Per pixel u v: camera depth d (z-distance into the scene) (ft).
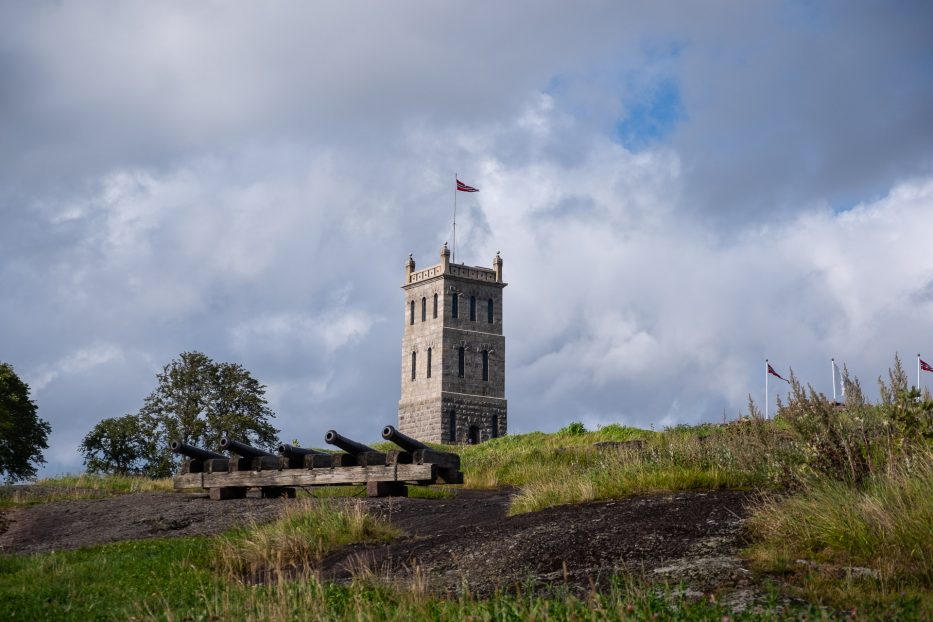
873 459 42.09
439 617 29.37
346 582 37.91
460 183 311.27
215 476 79.92
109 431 186.60
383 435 72.28
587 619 26.45
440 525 52.90
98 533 62.18
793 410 45.55
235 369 199.21
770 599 27.32
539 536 40.14
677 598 29.07
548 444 121.08
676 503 44.19
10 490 84.99
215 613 32.55
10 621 34.35
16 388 184.34
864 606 26.63
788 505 37.76
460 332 302.86
